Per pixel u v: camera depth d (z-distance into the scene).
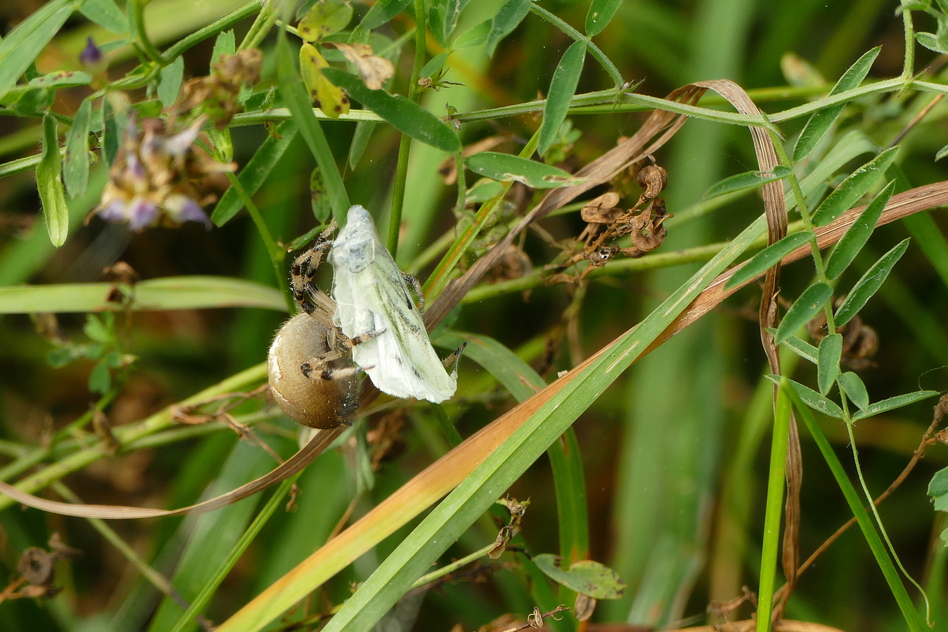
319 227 0.46
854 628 0.54
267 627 0.48
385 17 0.44
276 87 0.45
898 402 0.44
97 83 0.43
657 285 0.54
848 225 0.45
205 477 0.53
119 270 0.49
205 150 0.45
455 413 0.52
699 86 0.45
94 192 0.54
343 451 0.50
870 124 0.50
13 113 0.44
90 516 0.46
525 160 0.44
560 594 0.48
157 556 0.53
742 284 0.44
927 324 0.54
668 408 0.53
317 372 0.44
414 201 0.51
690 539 0.52
